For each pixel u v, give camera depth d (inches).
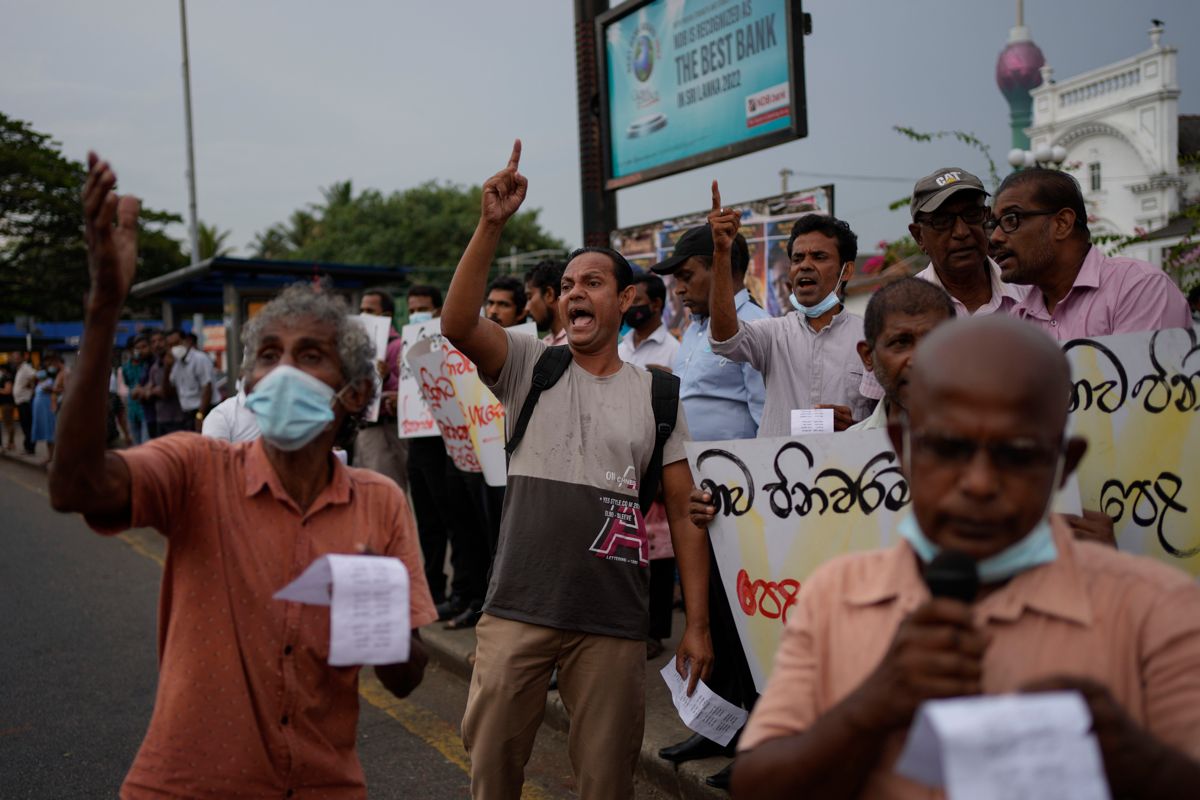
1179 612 46.5
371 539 76.3
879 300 92.6
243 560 72.3
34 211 1581.0
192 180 900.0
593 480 108.1
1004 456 45.9
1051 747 38.0
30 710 190.1
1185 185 811.4
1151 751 41.4
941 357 47.7
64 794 153.5
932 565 46.1
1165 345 96.3
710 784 136.0
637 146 298.0
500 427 184.9
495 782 106.9
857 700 45.8
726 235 137.9
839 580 53.4
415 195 1919.3
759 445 104.3
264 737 72.2
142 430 583.5
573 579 105.8
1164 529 97.0
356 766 77.4
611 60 304.2
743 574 106.0
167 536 73.7
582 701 107.3
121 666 217.5
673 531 114.8
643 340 213.2
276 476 74.1
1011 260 117.6
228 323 539.5
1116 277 115.4
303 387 70.8
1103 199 867.4
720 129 269.0
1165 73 805.9
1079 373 99.0
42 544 359.9
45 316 1656.0
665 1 282.8
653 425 111.9
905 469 58.6
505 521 110.4
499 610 107.3
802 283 142.5
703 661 110.1
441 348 199.3
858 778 46.9
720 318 140.1
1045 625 47.6
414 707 189.8
